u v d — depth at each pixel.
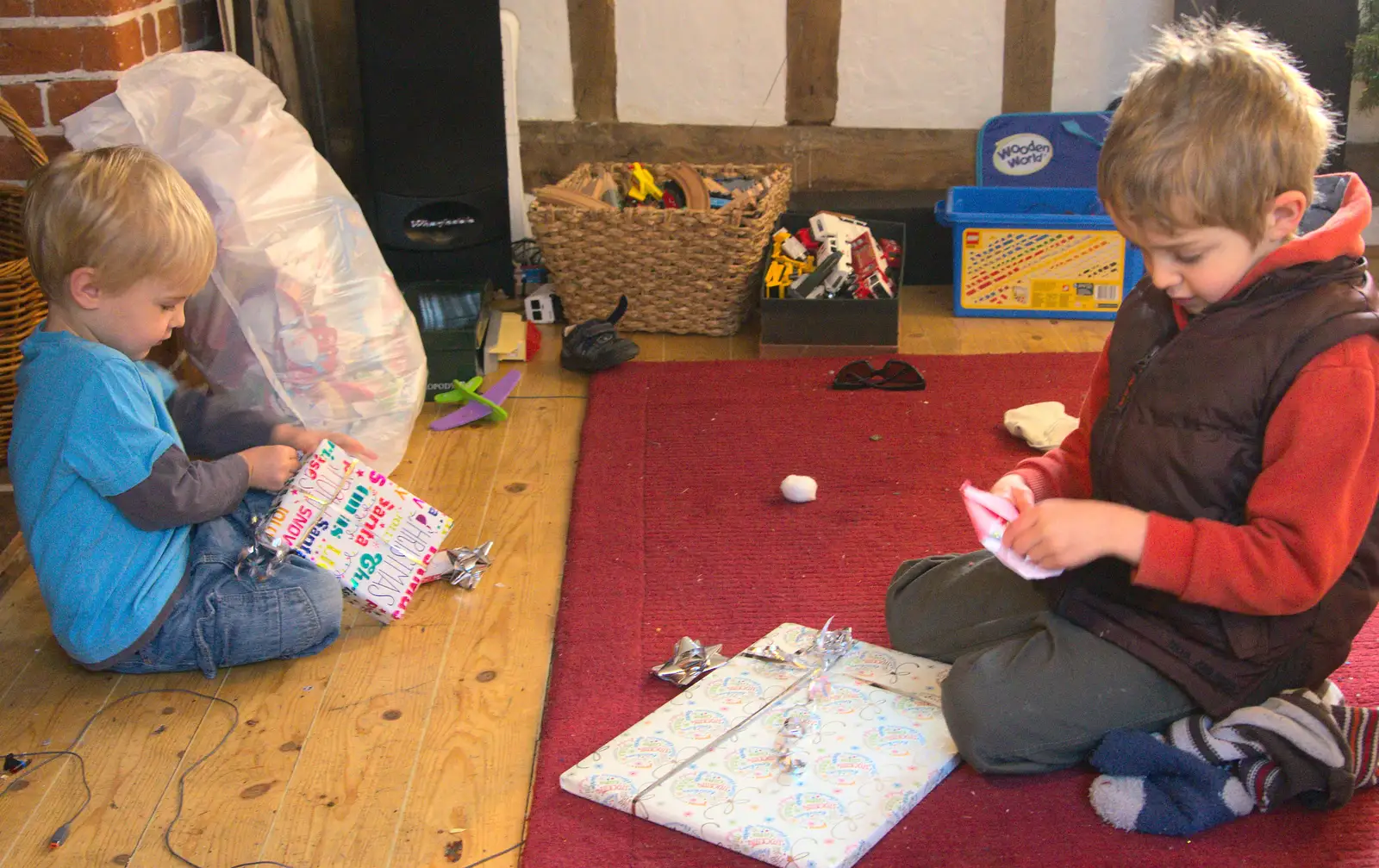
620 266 2.97
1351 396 1.24
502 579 1.99
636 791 1.44
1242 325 1.31
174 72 2.29
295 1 3.25
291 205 2.24
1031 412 2.45
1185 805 1.37
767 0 3.38
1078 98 3.47
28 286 2.19
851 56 3.43
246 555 1.74
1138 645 1.41
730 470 2.32
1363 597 1.39
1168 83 1.22
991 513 1.42
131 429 1.61
